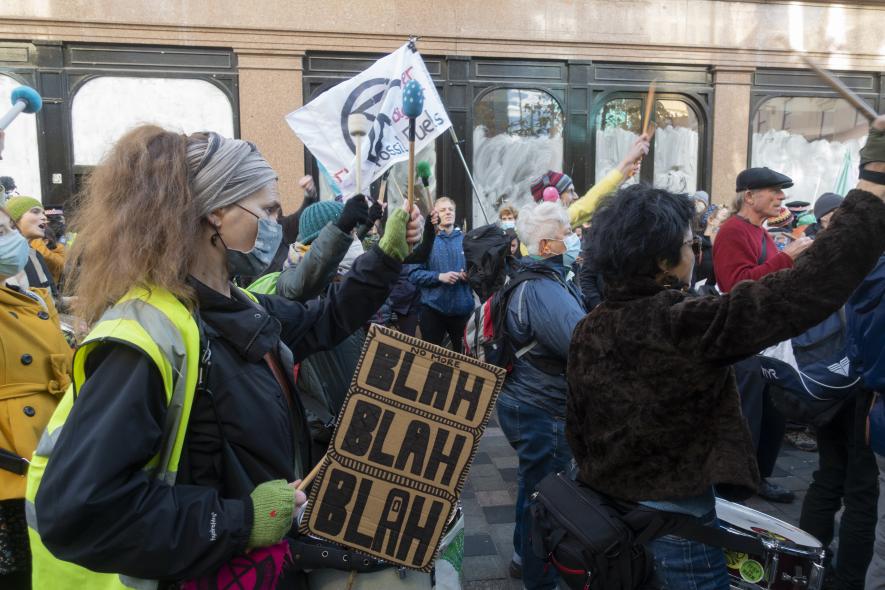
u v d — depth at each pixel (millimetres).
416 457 1388
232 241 1241
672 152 8594
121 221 1121
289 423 1310
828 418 2758
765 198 3076
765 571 2164
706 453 1534
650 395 1531
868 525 2574
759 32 8492
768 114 8734
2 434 2051
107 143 1232
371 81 3711
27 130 7098
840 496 2865
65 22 6980
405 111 1681
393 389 1382
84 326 1188
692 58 8398
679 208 1598
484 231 4750
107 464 974
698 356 1457
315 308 1663
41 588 1143
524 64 8102
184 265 1158
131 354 1057
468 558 3139
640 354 1545
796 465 4262
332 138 3725
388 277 1684
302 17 7422
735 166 8664
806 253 1365
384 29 7633
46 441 1124
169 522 1021
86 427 1006
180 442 1111
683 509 1583
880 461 2193
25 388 2111
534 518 1769
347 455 1365
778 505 3654
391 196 7883
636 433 1554
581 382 1681
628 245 1579
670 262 1595
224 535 1062
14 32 6914
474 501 3770
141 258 1121
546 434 2619
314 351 1664
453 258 5305
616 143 8469
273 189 1299
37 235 4078
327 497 1361
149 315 1100
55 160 7148
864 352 2213
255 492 1137
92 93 7164
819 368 2760
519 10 7945
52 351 2217
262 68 7422
